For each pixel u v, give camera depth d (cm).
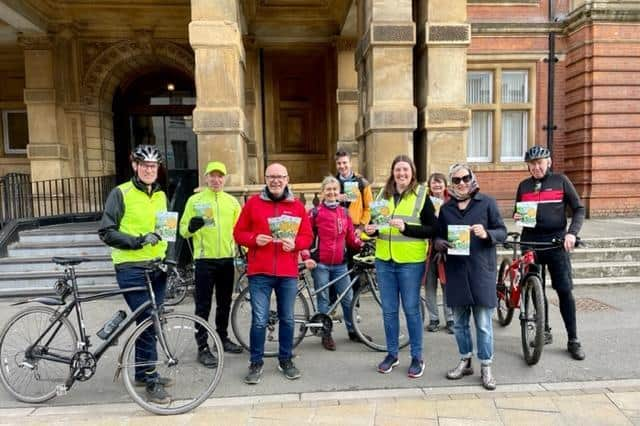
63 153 1070
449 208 383
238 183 646
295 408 349
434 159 677
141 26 1082
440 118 671
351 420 331
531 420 327
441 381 391
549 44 1114
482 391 371
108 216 354
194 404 348
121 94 1191
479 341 380
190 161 1220
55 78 1059
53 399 368
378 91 666
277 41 1112
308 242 400
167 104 1209
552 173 448
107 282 692
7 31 1028
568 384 381
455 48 673
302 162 1166
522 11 1106
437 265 501
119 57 1093
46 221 887
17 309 621
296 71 1161
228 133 643
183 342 375
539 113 1137
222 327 460
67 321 365
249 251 397
